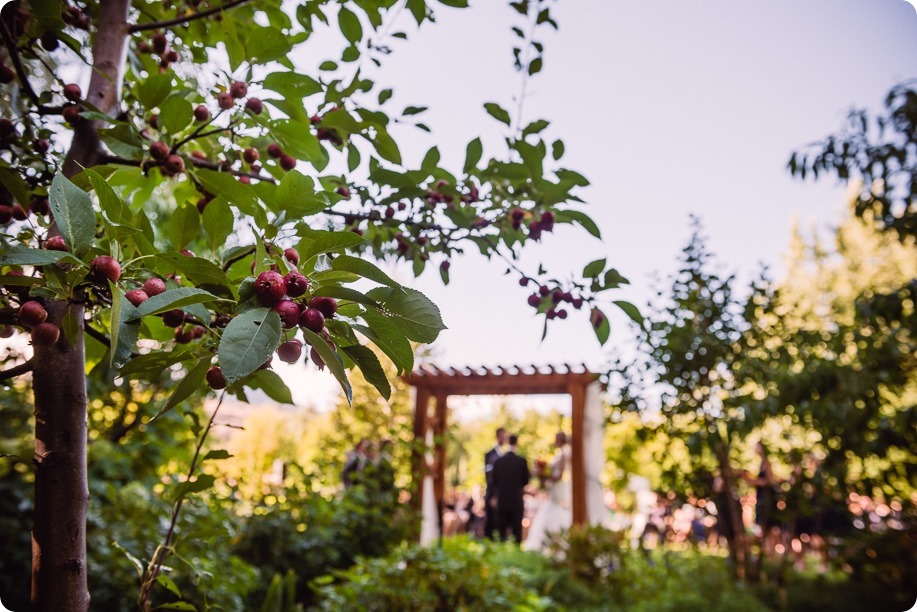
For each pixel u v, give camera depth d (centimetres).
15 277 78
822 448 584
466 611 325
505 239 165
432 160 159
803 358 590
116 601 299
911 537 610
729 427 573
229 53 125
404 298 79
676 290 619
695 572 576
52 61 141
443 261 176
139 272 86
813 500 603
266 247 93
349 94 150
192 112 119
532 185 156
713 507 634
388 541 511
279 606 231
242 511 441
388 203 160
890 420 531
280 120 130
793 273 1747
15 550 365
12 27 118
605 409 692
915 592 580
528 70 174
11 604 352
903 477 551
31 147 124
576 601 515
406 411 618
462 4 161
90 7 145
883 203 503
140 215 91
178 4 161
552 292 155
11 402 393
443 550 369
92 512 322
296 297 75
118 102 129
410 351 82
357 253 167
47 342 89
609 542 564
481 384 704
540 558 604
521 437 1015
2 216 114
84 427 102
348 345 82
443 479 665
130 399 412
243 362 64
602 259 149
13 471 406
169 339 131
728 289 612
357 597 319
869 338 553
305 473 493
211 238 106
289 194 99
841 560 661
